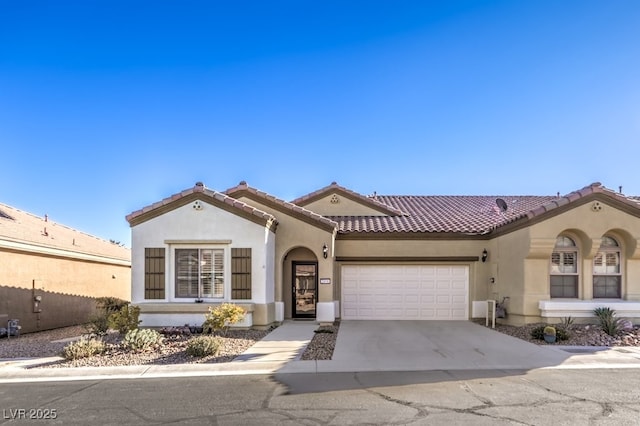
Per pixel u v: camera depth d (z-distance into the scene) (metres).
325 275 17.03
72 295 20.11
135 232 15.68
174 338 13.22
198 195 15.69
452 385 8.65
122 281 25.16
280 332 14.84
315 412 7.14
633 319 14.65
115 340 13.58
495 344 12.70
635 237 14.71
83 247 21.41
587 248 14.98
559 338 12.98
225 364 10.34
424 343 12.90
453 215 21.48
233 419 6.85
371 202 21.59
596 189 14.73
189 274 15.71
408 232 18.23
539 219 14.66
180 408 7.39
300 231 17.17
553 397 7.84
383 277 18.38
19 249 16.73
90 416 7.06
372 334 14.48
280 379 9.16
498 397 7.86
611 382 8.80
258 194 17.42
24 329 17.00
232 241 15.58
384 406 7.41
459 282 18.28
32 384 9.01
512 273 15.96
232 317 13.70
